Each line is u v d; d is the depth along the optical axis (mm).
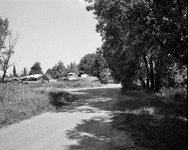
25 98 11484
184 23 7688
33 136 6316
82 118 8992
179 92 14102
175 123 7262
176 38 7855
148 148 5051
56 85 33719
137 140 5633
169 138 5656
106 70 47844
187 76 10344
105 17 13570
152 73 19203
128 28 10945
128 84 20547
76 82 37281
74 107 12367
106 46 21859
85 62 89188
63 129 7109
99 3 12734
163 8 7938
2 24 21312
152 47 10352
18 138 6121
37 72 81062
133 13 9664
